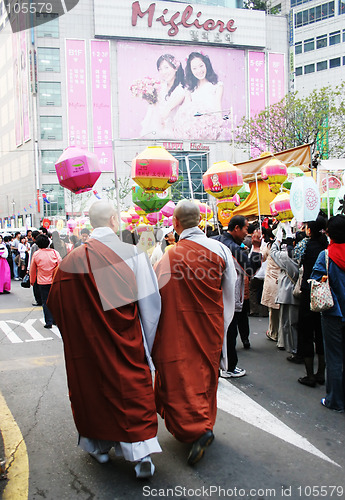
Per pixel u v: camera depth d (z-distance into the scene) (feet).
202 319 10.15
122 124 112.57
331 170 26.63
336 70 139.54
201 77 131.03
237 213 39.32
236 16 134.82
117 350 8.99
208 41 131.34
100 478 9.36
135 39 114.62
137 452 8.80
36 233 32.73
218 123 133.39
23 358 18.01
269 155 29.76
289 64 146.00
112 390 8.93
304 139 80.84
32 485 9.15
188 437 9.39
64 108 91.40
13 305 31.30
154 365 10.16
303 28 143.13
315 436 11.10
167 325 10.01
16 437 11.18
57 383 15.02
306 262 14.15
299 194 16.10
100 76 104.83
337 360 12.45
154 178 14.65
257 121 87.10
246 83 139.74
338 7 137.39
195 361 10.00
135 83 115.03
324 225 14.16
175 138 126.21
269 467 9.69
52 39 87.04
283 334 18.39
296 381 15.01
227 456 10.16
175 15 121.60
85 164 11.51
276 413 12.48
